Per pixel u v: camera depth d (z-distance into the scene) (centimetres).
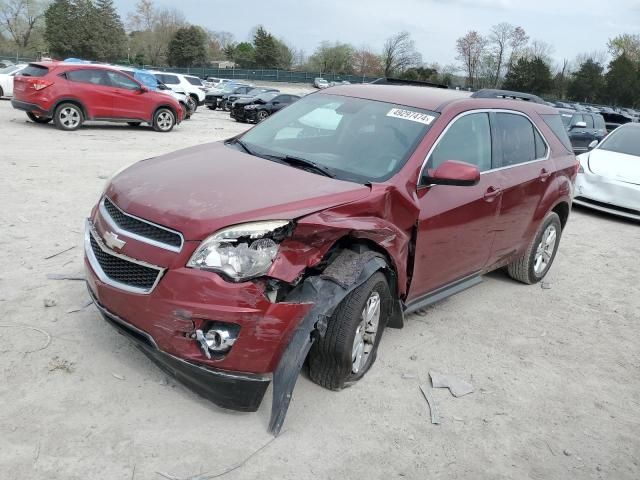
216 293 306
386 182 393
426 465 325
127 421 326
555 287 646
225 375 315
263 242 316
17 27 8381
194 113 2834
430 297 462
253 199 337
